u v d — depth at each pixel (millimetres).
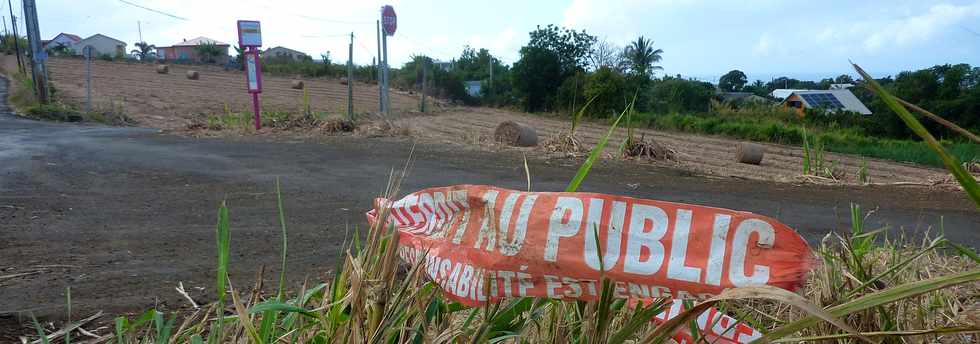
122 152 10664
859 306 1073
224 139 13406
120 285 3527
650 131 26203
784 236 1243
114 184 7500
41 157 9711
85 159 9633
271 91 36625
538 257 1418
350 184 8156
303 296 1905
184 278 3734
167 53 88688
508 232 1465
